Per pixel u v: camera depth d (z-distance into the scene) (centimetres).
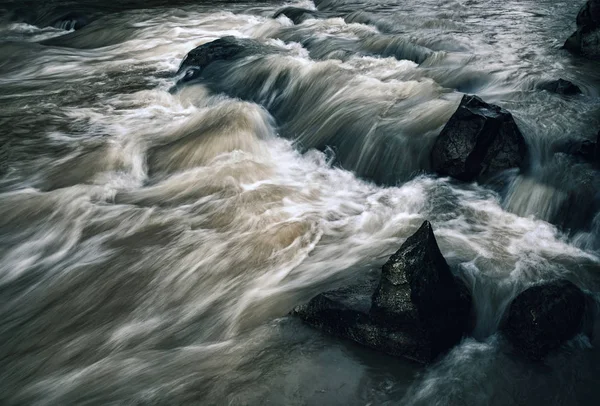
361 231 759
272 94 1221
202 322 619
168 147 1019
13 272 730
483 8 1780
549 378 509
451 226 738
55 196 877
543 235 715
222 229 779
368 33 1548
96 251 756
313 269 675
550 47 1326
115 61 1576
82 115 1197
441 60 1255
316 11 1864
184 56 1595
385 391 499
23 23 2016
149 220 812
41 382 558
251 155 991
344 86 1127
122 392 526
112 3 2217
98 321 639
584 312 568
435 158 845
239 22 1927
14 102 1271
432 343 526
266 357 544
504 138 809
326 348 548
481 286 609
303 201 846
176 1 2266
